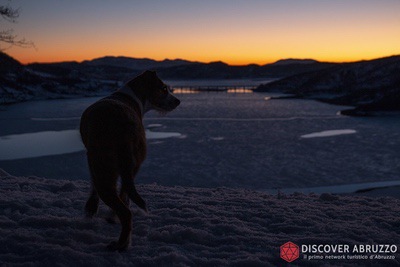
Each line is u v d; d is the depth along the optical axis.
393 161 39.28
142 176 31.94
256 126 69.75
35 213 5.26
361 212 6.44
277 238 4.61
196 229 4.61
